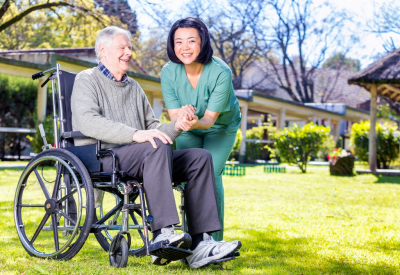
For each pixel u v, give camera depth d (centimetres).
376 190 828
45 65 1084
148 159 250
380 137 1443
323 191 788
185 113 271
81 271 244
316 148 1351
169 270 257
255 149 1834
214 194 262
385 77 1103
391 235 405
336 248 344
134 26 1108
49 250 311
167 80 316
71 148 279
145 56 1953
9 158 1531
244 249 332
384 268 286
